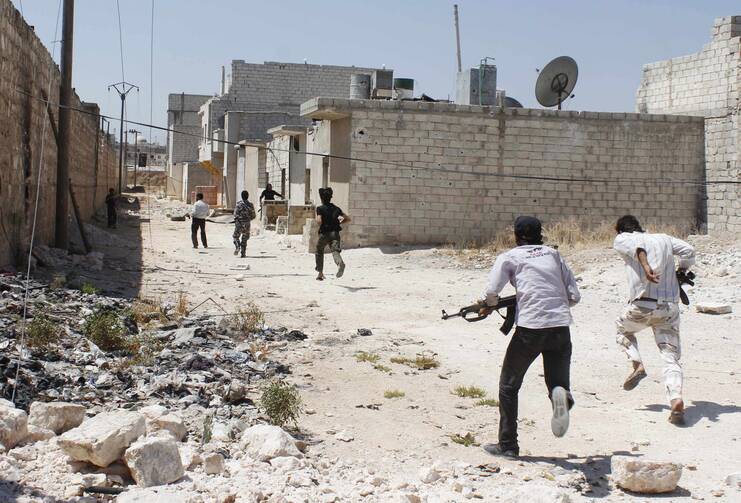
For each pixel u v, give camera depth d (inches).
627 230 286.8
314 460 215.6
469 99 987.3
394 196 886.4
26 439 199.8
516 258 232.8
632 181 942.4
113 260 726.5
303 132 1218.6
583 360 357.7
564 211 927.0
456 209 900.0
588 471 217.8
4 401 220.1
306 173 1201.4
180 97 3046.3
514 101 1023.6
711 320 452.4
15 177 556.7
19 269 539.8
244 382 302.5
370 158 880.3
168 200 2315.5
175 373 296.2
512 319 238.7
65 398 251.6
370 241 884.0
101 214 1453.0
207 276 648.4
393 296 557.6
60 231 697.0
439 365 346.9
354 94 1023.0
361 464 216.8
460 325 446.9
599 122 929.5
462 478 206.2
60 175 695.7
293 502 173.0
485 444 236.5
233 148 1780.3
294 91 2178.9
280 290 577.6
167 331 386.0
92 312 397.4
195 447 211.6
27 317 353.4
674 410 260.2
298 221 1037.2
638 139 941.2
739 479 206.4
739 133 904.9
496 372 337.1
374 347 380.2
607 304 517.3
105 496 172.2
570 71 967.0
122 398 261.9
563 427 211.5
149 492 169.3
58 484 174.2
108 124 1742.1
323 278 639.1
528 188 916.0
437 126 891.4
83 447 183.6
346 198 879.7
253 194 1555.1
